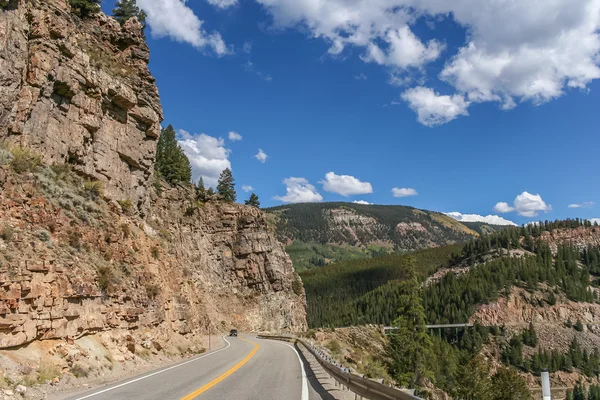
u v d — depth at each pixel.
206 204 102.38
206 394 12.26
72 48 26.14
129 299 23.05
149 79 35.56
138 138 34.06
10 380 12.05
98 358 17.64
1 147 20.31
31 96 22.59
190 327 33.50
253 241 101.69
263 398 11.70
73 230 20.56
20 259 15.14
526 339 191.00
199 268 87.38
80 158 27.09
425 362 53.38
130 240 27.14
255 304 96.56
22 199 18.08
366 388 10.88
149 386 13.95
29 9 23.28
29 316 14.70
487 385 70.88
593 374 164.25
